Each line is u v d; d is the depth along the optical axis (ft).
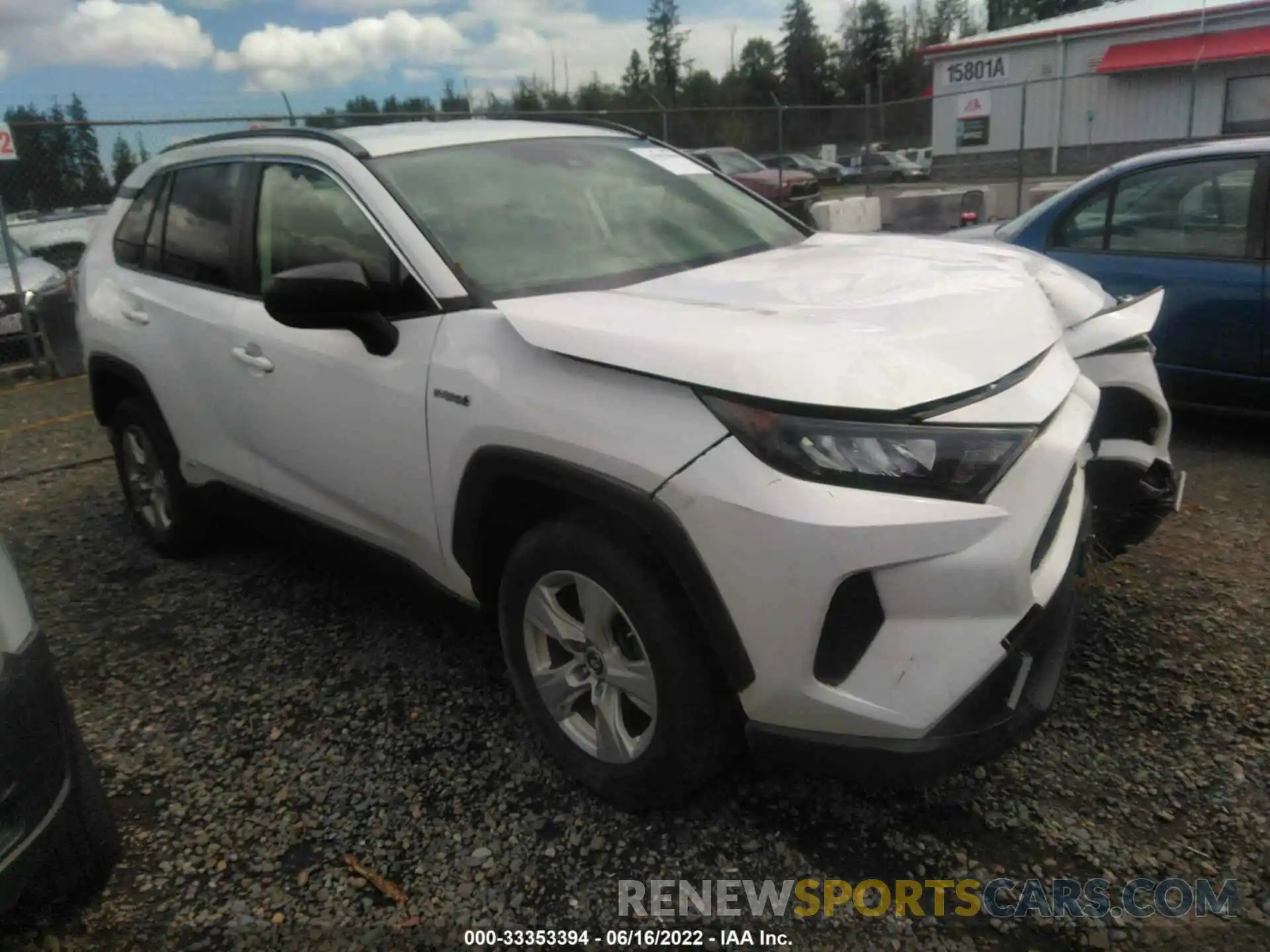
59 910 8.35
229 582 14.38
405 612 13.15
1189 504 15.03
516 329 8.58
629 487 7.77
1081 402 8.78
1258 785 8.92
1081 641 11.30
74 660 12.44
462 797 9.42
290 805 9.48
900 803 9.02
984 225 22.18
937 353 7.63
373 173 10.59
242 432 12.29
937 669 7.21
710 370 7.48
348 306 9.35
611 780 8.83
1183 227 17.37
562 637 8.95
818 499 7.07
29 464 21.52
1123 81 76.07
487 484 8.96
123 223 15.02
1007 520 7.30
